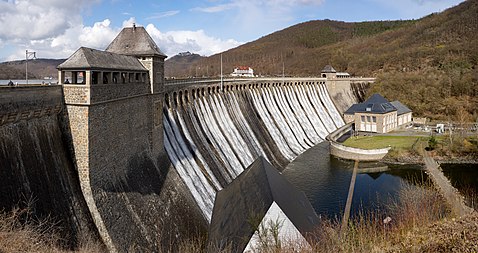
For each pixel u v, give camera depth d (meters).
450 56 143.38
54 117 29.38
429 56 154.25
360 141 84.75
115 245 29.61
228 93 74.62
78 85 29.42
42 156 27.16
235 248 24.73
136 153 39.12
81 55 30.05
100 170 31.45
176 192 42.06
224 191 40.97
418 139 83.75
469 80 112.38
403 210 32.34
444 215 34.78
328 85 126.12
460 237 21.28
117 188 33.34
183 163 48.38
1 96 23.86
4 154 24.12
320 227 28.23
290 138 85.12
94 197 29.97
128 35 44.66
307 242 24.06
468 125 90.94
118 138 34.97
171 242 35.28
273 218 25.59
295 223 25.84
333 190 57.34
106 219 30.11
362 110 95.88
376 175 64.44
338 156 78.12
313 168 70.25
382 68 165.75
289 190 34.31
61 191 27.83
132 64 39.03
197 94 63.22
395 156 73.25
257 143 71.25
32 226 23.62
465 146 74.31
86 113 29.50
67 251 24.23
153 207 36.56
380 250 21.50
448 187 53.59
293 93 104.81
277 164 70.38
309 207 34.78
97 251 26.92
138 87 39.62
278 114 89.62
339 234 25.83
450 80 114.25
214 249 26.41
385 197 52.81
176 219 38.44
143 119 41.25
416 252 20.64
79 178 29.88
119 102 35.22
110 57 34.91
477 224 22.70
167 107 51.97
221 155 57.50
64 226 26.58
